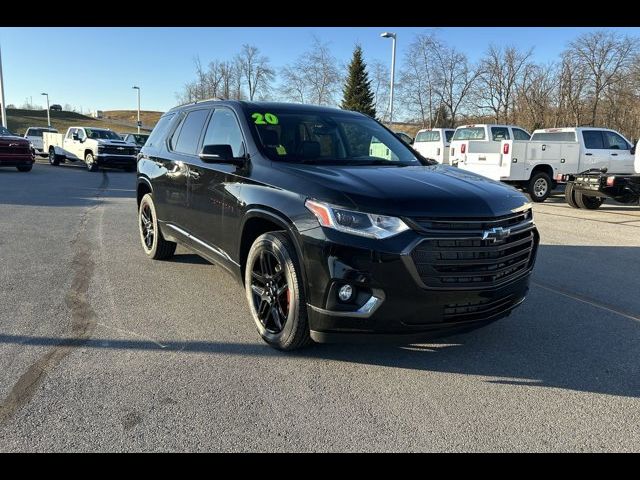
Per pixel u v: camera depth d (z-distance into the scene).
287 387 3.31
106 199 12.45
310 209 3.43
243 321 4.46
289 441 2.75
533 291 5.57
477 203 3.40
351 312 3.27
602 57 42.81
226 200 4.38
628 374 3.60
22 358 3.62
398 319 3.23
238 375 3.46
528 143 13.86
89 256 6.61
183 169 5.30
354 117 5.21
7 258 6.37
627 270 6.52
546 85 45.88
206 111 5.34
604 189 11.66
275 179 3.84
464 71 45.38
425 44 44.59
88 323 4.32
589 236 8.84
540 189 14.22
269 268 3.90
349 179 3.57
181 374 3.45
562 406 3.16
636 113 42.00
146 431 2.79
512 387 3.39
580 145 14.45
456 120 46.84
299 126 4.62
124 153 22.48
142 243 6.77
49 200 11.82
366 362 3.71
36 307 4.66
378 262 3.16
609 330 4.43
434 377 3.51
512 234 3.52
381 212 3.20
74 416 2.91
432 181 3.69
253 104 4.84
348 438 2.79
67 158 25.06
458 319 3.39
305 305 3.55
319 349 3.89
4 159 19.22
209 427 2.85
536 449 2.72
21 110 100.69
